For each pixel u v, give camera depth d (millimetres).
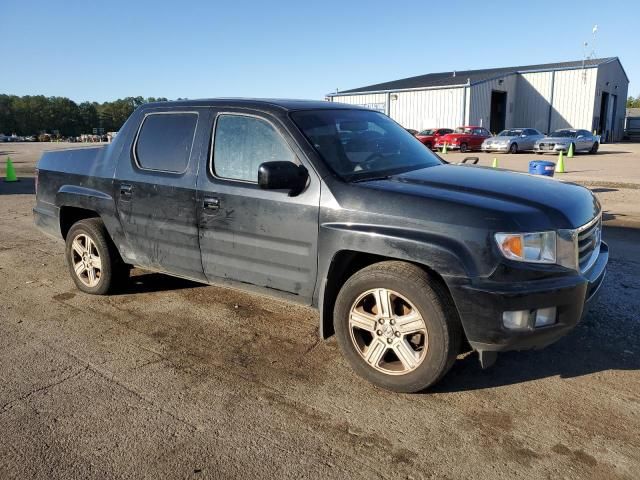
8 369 3803
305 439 2965
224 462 2773
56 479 2652
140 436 3000
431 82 44000
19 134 129750
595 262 3576
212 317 4742
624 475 2629
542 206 3232
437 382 3350
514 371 3697
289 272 3781
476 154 29500
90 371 3766
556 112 43094
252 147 3949
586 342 4105
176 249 4418
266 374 3707
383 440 2947
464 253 3074
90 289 5305
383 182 3562
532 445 2879
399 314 3393
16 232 8531
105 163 4945
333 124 4055
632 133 50844
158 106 4680
